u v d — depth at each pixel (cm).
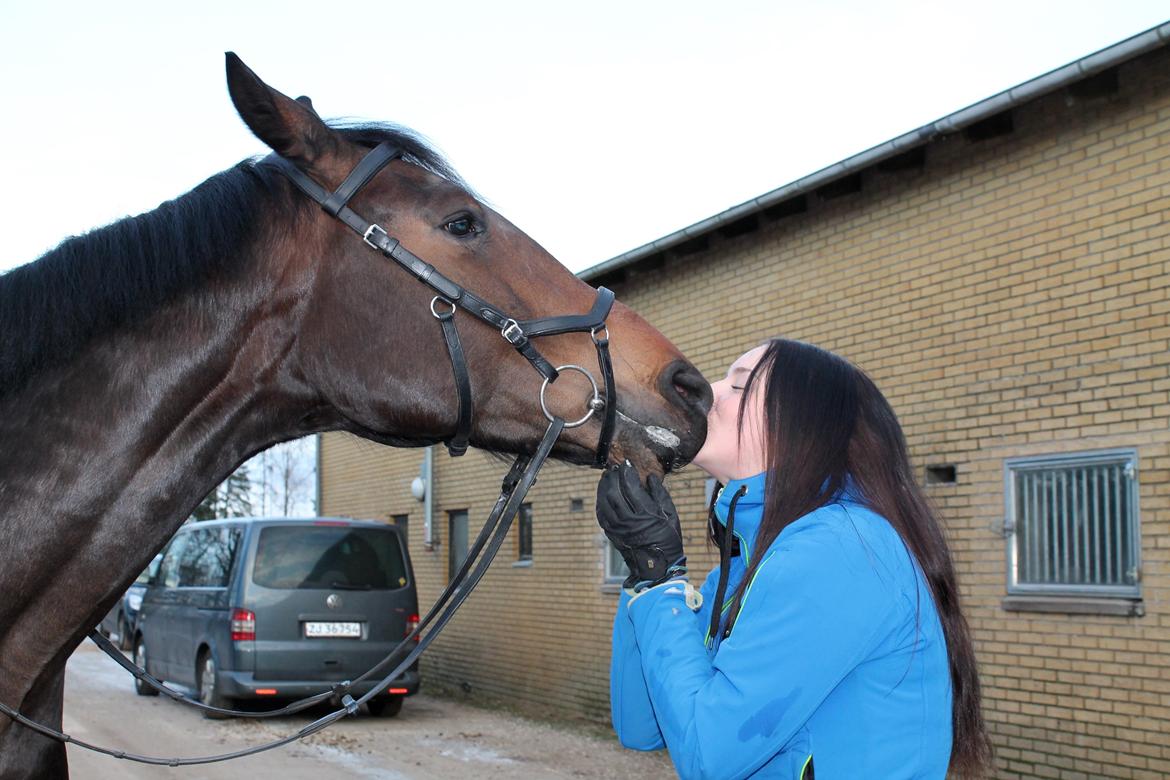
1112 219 533
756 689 159
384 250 207
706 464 200
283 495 3875
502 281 212
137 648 1085
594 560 915
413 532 1251
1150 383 511
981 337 598
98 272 194
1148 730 500
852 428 182
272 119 203
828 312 707
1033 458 563
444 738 816
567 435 214
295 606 862
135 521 195
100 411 192
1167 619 496
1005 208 590
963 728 183
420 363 208
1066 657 540
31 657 191
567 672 940
